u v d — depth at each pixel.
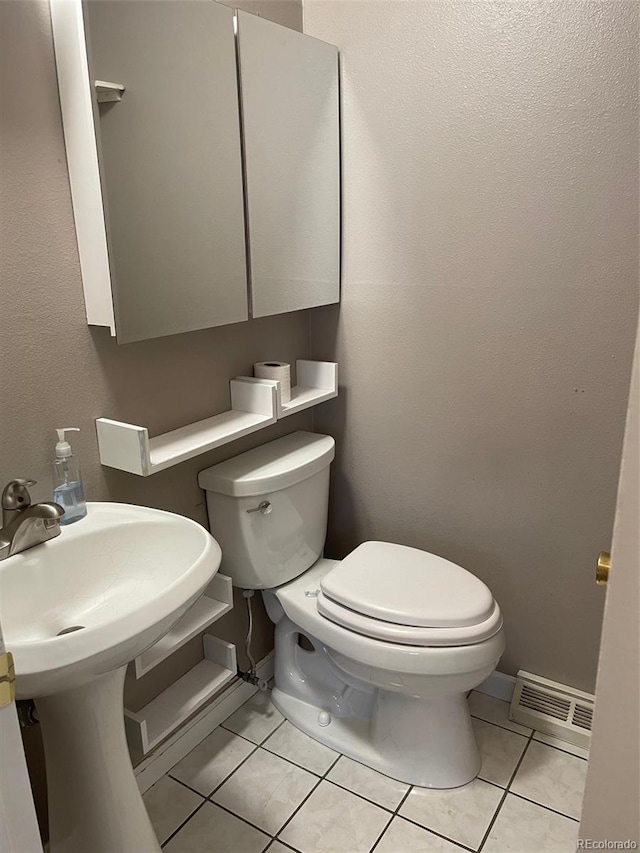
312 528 1.84
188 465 1.65
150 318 1.38
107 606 1.23
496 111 1.57
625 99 1.42
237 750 1.79
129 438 1.34
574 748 1.77
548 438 1.71
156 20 1.29
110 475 1.45
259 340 1.83
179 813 1.59
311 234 1.78
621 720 0.58
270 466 1.71
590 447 1.66
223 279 1.55
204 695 1.66
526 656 1.89
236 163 1.53
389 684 1.57
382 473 2.01
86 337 1.35
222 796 1.64
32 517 1.15
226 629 1.88
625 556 0.54
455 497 1.89
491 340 1.72
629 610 0.55
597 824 0.63
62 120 1.23
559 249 1.58
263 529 1.68
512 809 1.59
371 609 1.54
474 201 1.65
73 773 1.17
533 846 1.49
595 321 1.58
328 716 1.83
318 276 1.84
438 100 1.64
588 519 1.70
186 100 1.38
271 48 1.56
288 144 1.66
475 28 1.55
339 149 1.82
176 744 1.74
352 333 1.95
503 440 1.77
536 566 1.81
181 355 1.59
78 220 1.28
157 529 1.30
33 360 1.26
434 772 1.64
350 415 2.02
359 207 1.84
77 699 1.10
